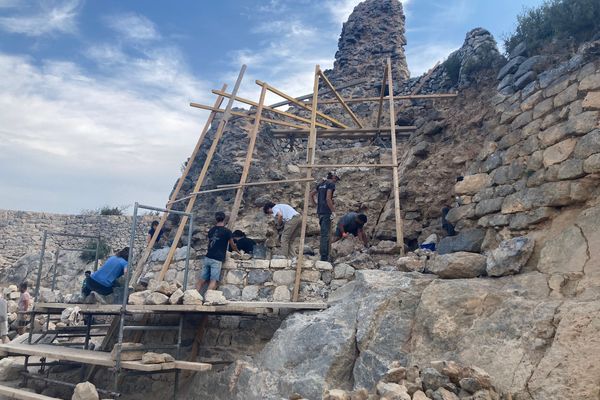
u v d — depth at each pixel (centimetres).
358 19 1977
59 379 785
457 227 706
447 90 1259
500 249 543
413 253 733
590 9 714
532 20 859
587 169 517
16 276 2098
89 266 2053
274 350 596
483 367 419
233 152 1306
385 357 491
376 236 960
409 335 496
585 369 362
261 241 1062
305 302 653
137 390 729
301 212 1155
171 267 918
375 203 1066
